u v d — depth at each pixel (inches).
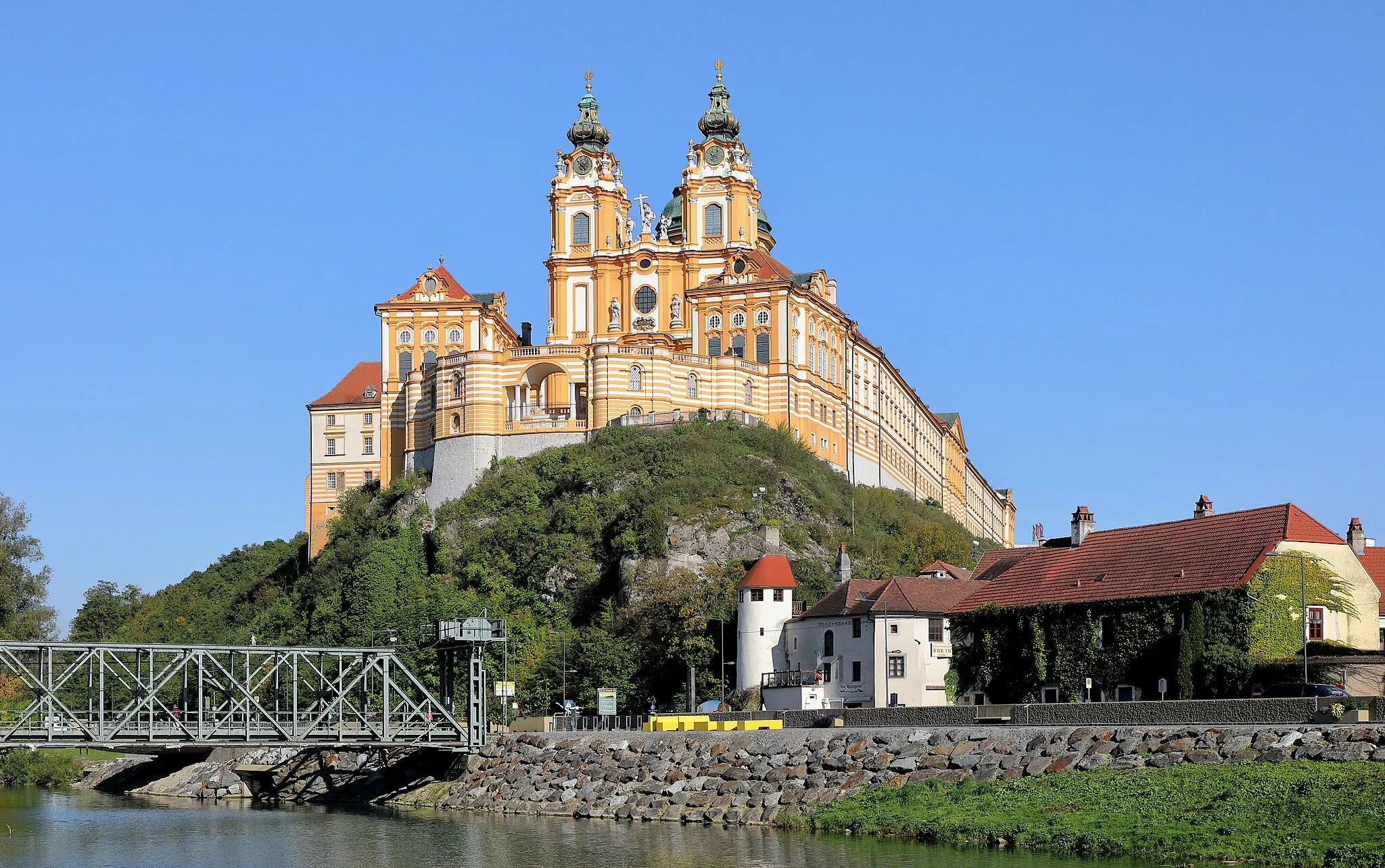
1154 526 4724.4
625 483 7381.9
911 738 4025.6
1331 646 4188.0
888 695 5118.1
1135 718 3769.7
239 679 6850.4
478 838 4040.4
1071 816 3388.3
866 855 3366.1
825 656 5369.1
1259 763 3363.7
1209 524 4547.2
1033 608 4626.0
